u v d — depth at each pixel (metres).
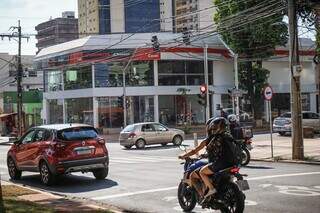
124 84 48.12
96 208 11.25
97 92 53.44
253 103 54.59
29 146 17.55
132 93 53.38
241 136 19.70
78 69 56.22
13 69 97.00
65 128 16.70
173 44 52.38
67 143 16.42
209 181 9.72
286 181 14.91
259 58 52.56
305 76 61.97
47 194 13.69
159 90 53.34
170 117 54.44
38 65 62.53
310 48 61.09
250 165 20.08
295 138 21.70
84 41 54.25
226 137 9.64
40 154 16.75
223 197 9.59
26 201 12.10
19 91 52.44
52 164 16.23
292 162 21.08
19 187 15.07
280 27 50.66
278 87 60.22
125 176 17.78
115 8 69.81
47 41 83.12
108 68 53.72
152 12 63.03
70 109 58.31
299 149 21.61
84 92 54.84
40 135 17.31
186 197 10.97
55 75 60.91
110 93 53.38
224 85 56.22
